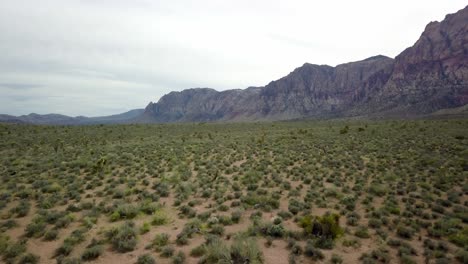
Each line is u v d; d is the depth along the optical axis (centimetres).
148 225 1449
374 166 2914
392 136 5181
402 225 1498
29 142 4622
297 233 1366
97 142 5053
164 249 1177
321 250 1233
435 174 2508
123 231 1315
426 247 1268
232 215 1611
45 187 2066
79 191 2086
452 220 1526
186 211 1720
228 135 6500
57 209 1709
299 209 1742
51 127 7269
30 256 1111
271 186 2294
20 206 1688
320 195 2027
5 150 3878
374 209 1744
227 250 1111
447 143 4072
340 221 1591
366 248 1266
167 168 2975
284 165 3055
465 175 2466
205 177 2567
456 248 1268
